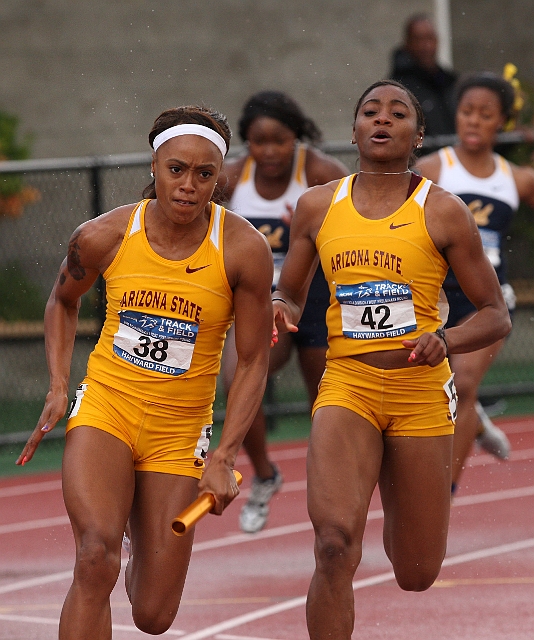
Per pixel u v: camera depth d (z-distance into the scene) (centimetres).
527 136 3656
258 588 2047
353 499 1367
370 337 1460
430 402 1466
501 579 2048
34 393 3822
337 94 5097
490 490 2906
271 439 3778
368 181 1480
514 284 4188
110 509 1288
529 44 6525
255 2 5022
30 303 3797
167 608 1386
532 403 4244
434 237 1442
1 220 3762
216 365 1401
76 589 1232
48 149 4891
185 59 4969
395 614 1845
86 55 4900
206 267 1341
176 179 1299
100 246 1370
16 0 4856
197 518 1234
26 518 2800
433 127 3806
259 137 2234
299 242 1534
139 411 1372
